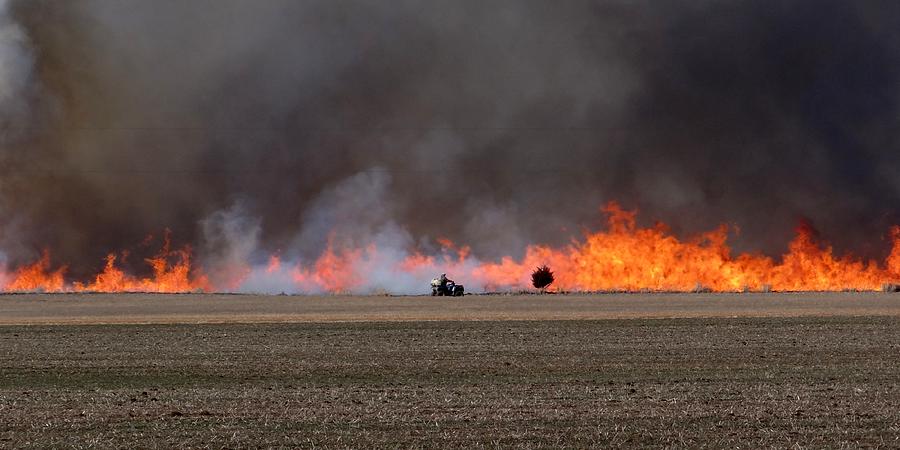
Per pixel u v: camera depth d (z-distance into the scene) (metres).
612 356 108.44
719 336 130.50
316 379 91.19
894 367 97.56
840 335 131.00
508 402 74.62
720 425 64.62
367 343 123.81
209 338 131.50
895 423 65.25
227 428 64.38
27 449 58.34
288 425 65.25
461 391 81.31
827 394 78.50
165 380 91.44
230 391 82.44
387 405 73.44
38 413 70.69
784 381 87.38
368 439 60.66
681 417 67.50
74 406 74.31
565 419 66.88
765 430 62.91
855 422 65.62
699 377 90.56
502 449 57.97
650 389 82.00
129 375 95.12
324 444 59.38
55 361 106.44
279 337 132.38
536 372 95.31
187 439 60.91
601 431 62.66
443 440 60.34
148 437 61.59
